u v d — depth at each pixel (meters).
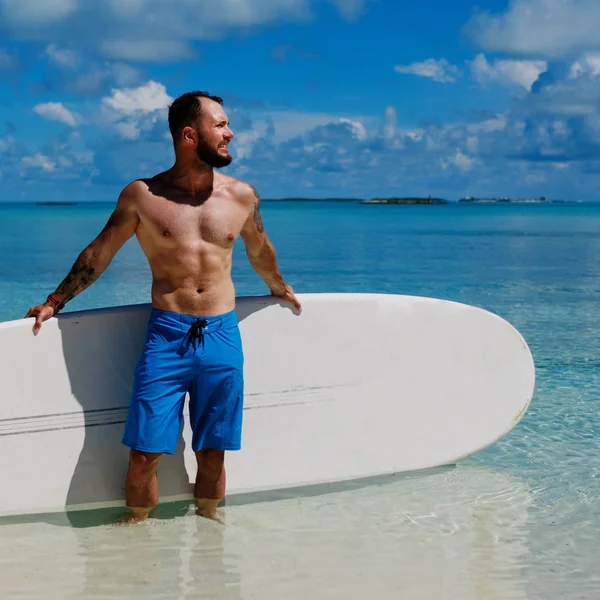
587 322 8.52
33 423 3.29
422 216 58.31
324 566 2.91
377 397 3.82
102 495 3.41
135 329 3.41
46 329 3.27
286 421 3.68
